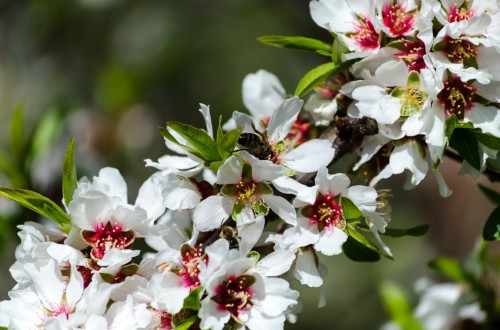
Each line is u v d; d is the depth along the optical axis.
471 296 0.86
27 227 0.73
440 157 0.72
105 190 0.73
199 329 0.71
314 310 1.44
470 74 0.72
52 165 0.96
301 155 0.73
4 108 1.45
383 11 0.74
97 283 0.71
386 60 0.74
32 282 0.72
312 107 0.75
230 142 0.72
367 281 1.45
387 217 0.75
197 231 0.72
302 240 0.72
